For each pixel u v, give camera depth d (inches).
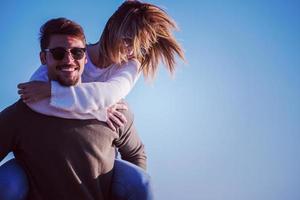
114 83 97.5
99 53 107.3
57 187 91.0
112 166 99.7
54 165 90.3
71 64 91.7
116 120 97.0
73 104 89.4
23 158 91.9
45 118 90.2
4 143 90.3
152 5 108.0
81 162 92.0
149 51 110.5
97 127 94.0
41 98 89.4
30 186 92.5
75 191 91.8
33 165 90.9
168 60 111.9
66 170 90.6
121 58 105.3
